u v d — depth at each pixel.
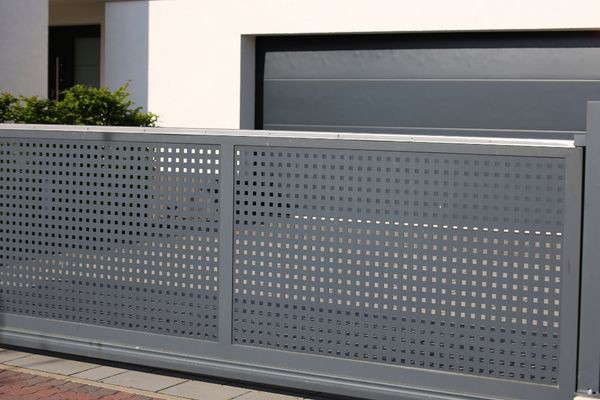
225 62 13.90
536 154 5.14
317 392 6.01
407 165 5.49
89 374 6.36
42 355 6.86
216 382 6.21
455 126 12.84
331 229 5.74
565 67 12.16
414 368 5.50
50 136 6.66
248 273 6.01
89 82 17.31
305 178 5.78
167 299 6.32
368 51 13.34
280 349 5.94
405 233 5.52
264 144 5.89
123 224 6.49
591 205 4.97
